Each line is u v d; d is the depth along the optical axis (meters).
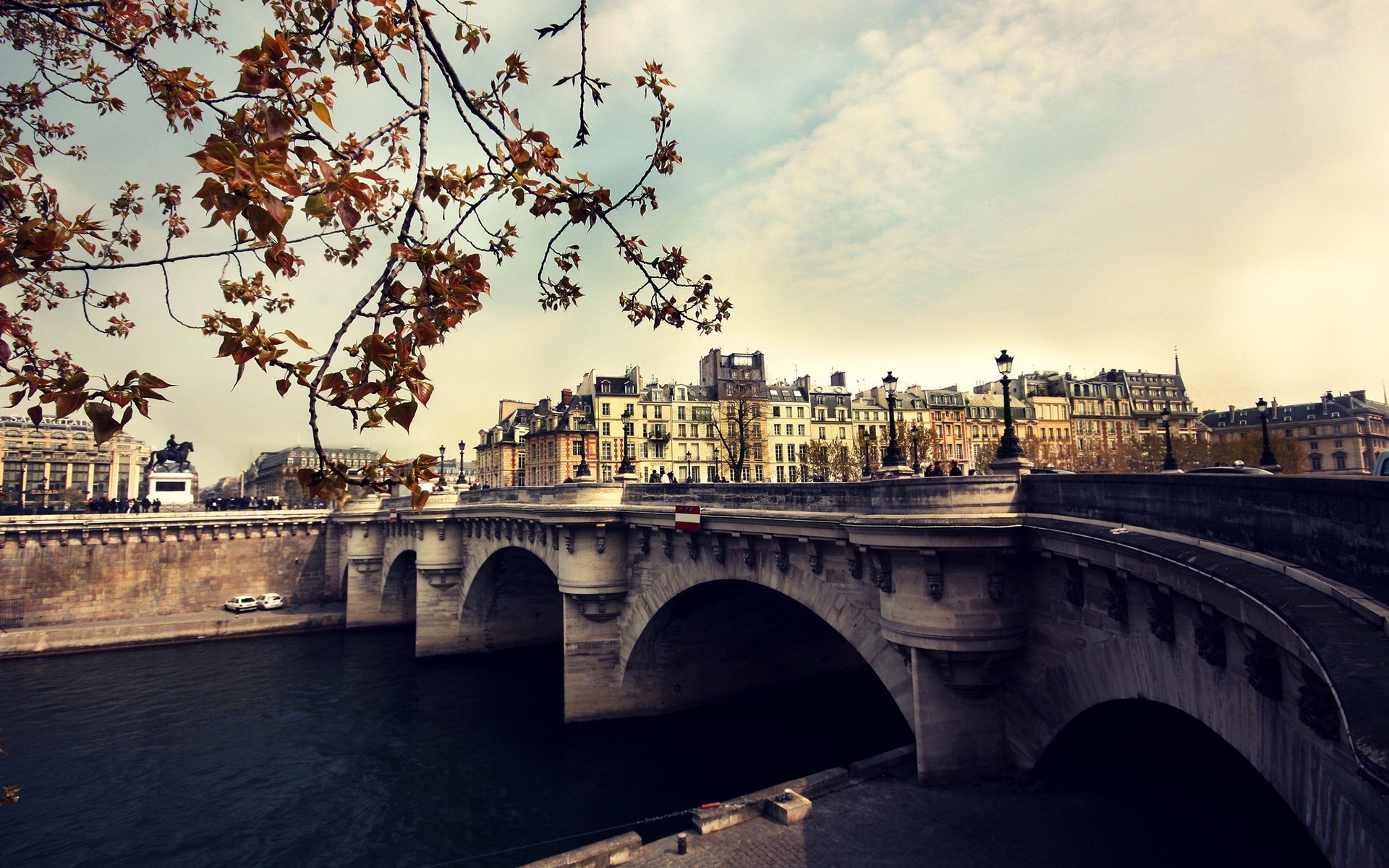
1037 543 15.70
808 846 16.53
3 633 53.09
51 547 57.62
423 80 4.76
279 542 66.44
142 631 55.44
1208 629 10.27
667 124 5.88
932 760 17.56
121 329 6.43
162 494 73.19
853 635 20.38
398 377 4.20
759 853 16.56
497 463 123.12
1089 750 16.97
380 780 29.66
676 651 34.41
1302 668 7.63
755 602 34.56
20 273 4.03
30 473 152.88
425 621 49.69
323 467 4.19
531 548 39.53
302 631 59.72
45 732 36.34
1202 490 10.55
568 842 23.91
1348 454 111.50
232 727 36.81
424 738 34.34
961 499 16.61
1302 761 8.06
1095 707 15.02
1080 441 125.50
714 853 16.80
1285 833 15.43
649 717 33.84
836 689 39.22
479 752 32.06
